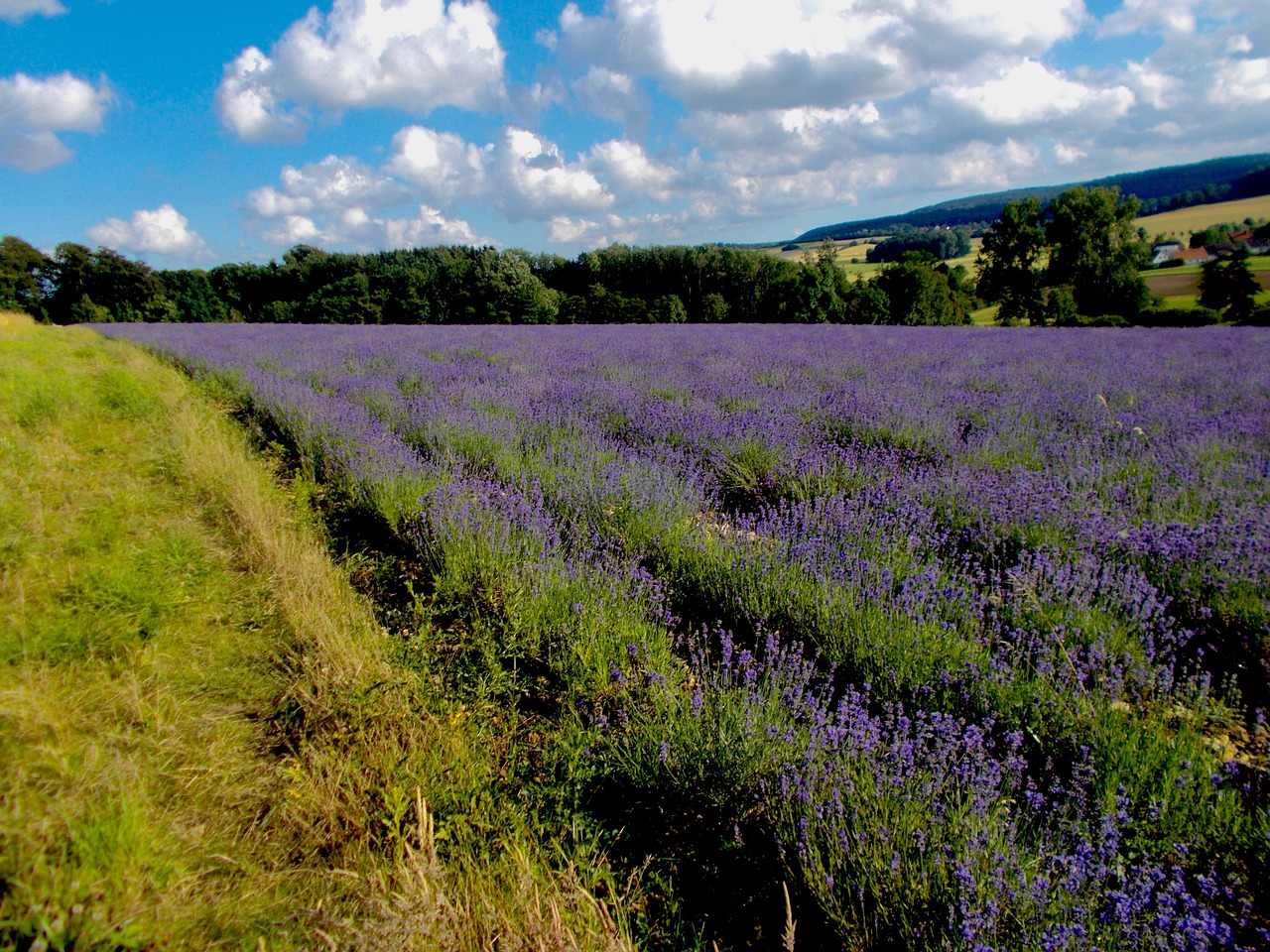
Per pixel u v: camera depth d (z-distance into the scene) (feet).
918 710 8.90
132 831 6.43
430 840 6.51
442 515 14.39
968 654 9.80
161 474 18.98
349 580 13.60
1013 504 14.61
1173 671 9.87
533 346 53.57
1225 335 64.85
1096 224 161.07
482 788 7.84
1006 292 158.81
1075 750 8.23
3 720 7.84
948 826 6.61
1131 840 6.70
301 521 16.40
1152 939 5.47
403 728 8.60
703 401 26.35
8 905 5.49
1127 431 21.40
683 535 14.32
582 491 16.05
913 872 6.18
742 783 7.61
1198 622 11.16
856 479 17.49
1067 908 5.85
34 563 12.33
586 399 27.63
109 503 16.14
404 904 5.57
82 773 7.07
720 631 10.93
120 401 27.73
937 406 25.35
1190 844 6.82
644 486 16.03
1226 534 12.55
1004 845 6.41
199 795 7.59
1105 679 9.22
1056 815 7.24
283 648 10.58
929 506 15.84
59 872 5.80
